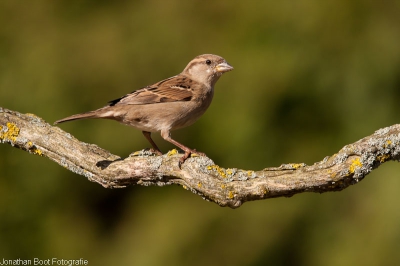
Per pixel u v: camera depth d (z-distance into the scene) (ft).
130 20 51.96
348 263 43.55
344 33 48.19
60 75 49.73
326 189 21.27
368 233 43.86
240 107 47.16
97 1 53.42
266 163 46.73
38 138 24.75
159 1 52.49
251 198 21.63
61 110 48.80
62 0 53.31
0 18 52.42
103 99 49.65
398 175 44.37
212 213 46.44
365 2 48.75
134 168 23.08
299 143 46.91
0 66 50.49
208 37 50.31
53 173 48.39
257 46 48.44
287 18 48.73
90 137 48.11
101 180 23.82
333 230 44.86
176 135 47.73
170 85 28.94
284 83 47.34
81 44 51.11
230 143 47.06
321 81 47.60
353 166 20.75
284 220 45.65
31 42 51.52
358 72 47.47
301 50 47.98
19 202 48.01
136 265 45.96
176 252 45.75
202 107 29.76
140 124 28.53
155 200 48.83
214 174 21.81
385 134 20.84
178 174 22.34
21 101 49.16
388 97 47.24
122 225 48.91
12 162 48.24
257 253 45.47
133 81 50.06
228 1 50.85
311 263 44.57
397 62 47.42
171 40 50.70
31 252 47.42
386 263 42.88
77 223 48.73
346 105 47.42
